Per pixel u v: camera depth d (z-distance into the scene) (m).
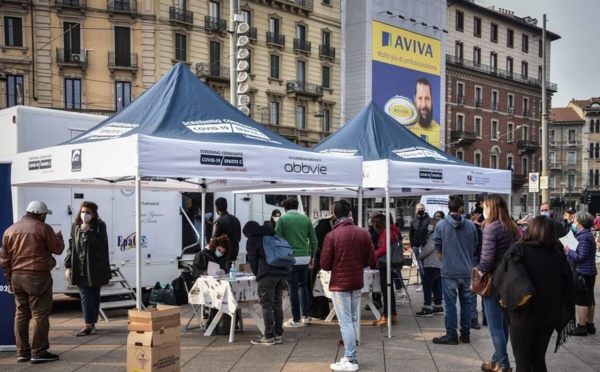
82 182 8.38
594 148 88.12
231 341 7.56
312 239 8.77
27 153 7.27
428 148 9.95
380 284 8.80
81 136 7.29
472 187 9.58
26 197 9.67
